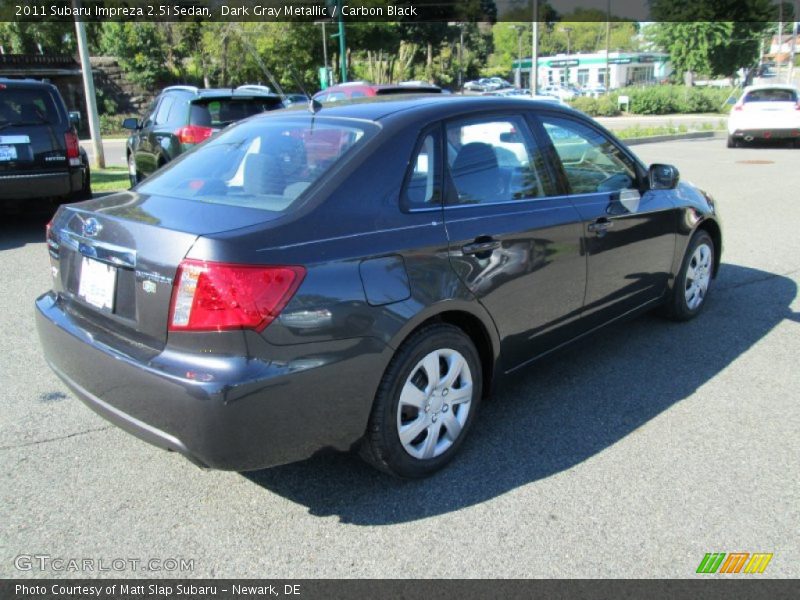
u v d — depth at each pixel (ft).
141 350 8.96
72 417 12.58
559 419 12.45
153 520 9.68
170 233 8.78
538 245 11.73
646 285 15.05
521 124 12.35
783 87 58.85
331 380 8.96
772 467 10.78
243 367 8.30
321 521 9.64
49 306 10.91
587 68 227.81
